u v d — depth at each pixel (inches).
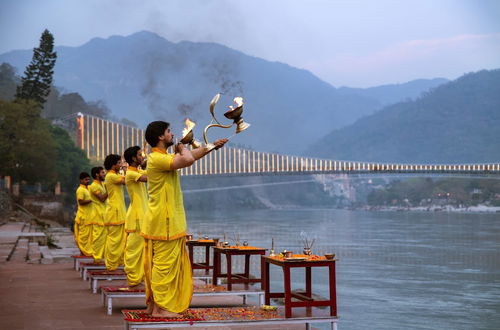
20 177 2743.6
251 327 304.2
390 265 1397.6
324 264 287.6
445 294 894.4
